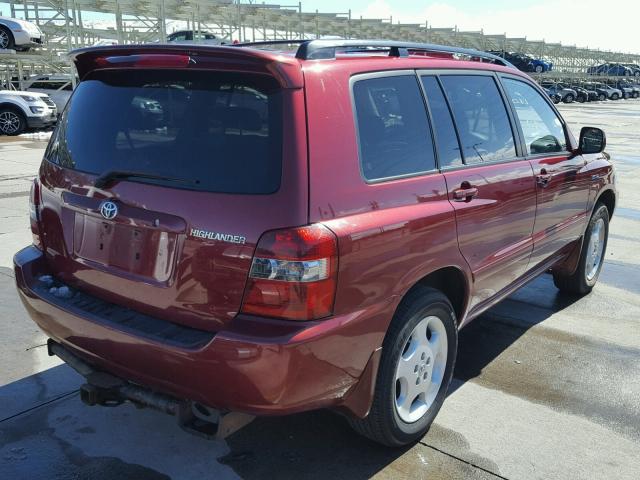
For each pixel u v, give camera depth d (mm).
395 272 2770
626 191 11125
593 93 55781
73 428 3291
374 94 2875
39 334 4379
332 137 2559
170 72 2742
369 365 2744
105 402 2943
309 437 3266
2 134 17469
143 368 2621
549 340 4574
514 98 4152
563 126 4797
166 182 2621
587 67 66625
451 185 3209
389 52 3178
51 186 3154
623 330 4801
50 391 3646
